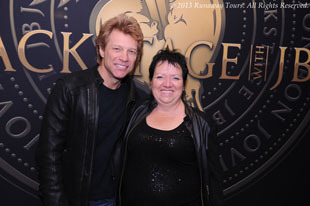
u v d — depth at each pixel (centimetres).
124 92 171
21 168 215
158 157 150
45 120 154
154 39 221
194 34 225
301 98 245
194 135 154
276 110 242
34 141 215
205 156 156
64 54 212
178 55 159
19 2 203
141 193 149
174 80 155
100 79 162
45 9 207
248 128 240
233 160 240
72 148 161
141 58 221
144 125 159
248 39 233
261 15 232
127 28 156
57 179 150
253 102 238
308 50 240
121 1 215
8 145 212
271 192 249
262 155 244
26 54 207
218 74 232
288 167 250
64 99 154
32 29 206
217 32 228
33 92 212
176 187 148
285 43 238
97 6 212
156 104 166
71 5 210
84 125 158
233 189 242
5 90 208
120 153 167
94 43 215
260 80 237
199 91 230
